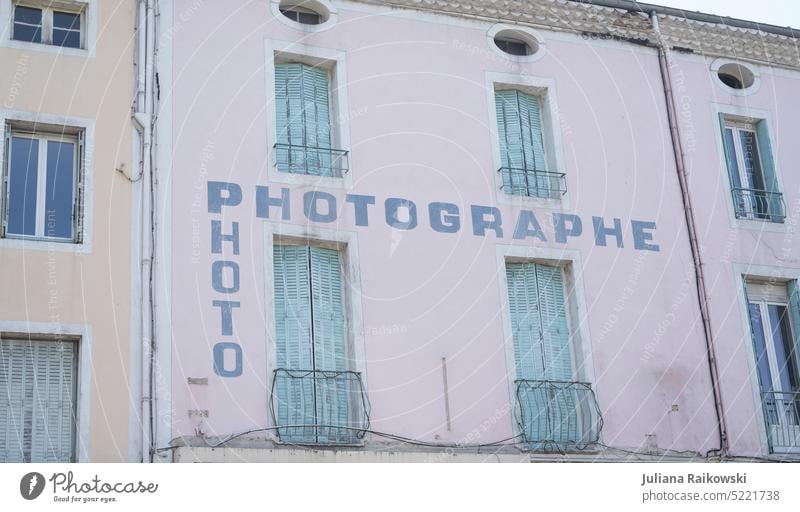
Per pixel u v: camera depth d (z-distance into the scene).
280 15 19.53
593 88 21.03
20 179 17.61
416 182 19.30
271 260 18.06
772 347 20.61
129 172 17.91
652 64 21.66
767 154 21.81
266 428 17.12
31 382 16.69
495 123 20.19
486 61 20.53
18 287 16.88
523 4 21.09
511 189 19.83
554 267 19.72
